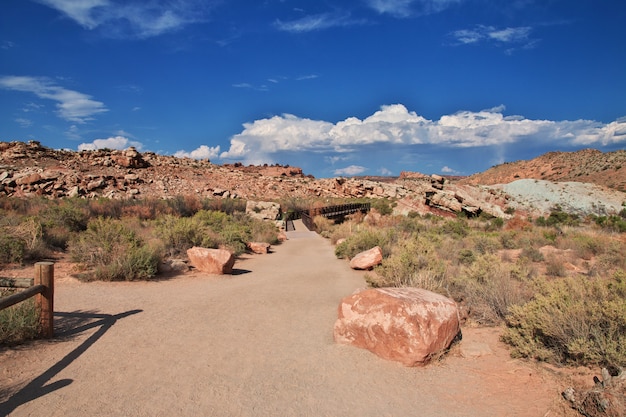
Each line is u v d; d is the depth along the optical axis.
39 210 25.23
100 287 10.07
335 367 5.49
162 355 5.81
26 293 5.83
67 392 4.60
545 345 5.77
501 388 4.82
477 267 9.93
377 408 4.41
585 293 6.61
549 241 20.22
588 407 3.97
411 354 5.49
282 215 43.22
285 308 8.79
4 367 5.12
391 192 62.94
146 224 23.69
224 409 4.32
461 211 40.31
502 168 118.94
